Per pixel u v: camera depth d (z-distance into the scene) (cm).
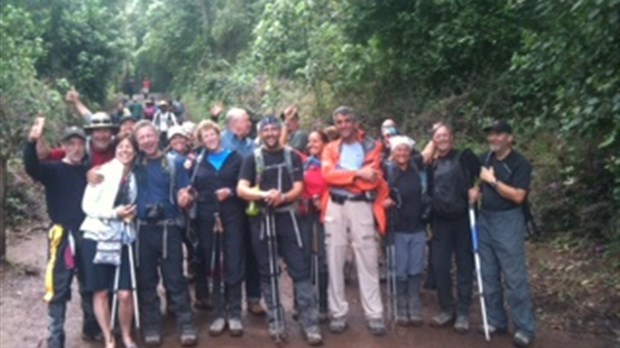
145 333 518
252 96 1770
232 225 529
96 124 505
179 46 3159
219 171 531
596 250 700
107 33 1944
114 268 495
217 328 536
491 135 513
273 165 514
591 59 553
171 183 505
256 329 550
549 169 802
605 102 542
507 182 509
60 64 1755
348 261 677
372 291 537
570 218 757
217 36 2591
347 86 1205
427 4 1028
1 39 1032
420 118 1022
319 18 1362
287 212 520
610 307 577
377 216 537
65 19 1742
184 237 544
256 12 2422
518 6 719
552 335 535
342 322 541
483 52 1001
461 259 542
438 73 1062
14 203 925
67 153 487
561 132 655
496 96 952
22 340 540
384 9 1082
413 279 558
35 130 461
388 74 1137
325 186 538
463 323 541
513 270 513
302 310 523
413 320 555
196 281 594
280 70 1474
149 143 501
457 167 534
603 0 486
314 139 584
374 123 1106
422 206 554
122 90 2547
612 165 645
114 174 490
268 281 523
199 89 2573
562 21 566
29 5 1605
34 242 850
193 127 701
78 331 557
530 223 538
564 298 602
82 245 484
